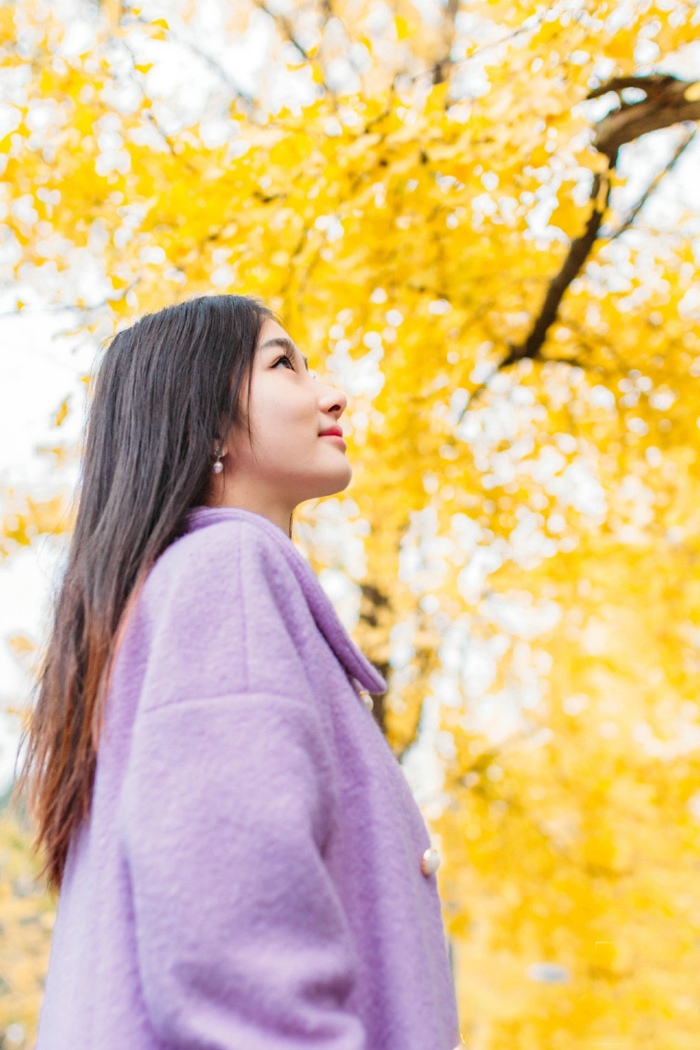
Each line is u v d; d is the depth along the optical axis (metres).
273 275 2.72
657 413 3.68
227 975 0.70
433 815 4.82
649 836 5.05
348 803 0.92
